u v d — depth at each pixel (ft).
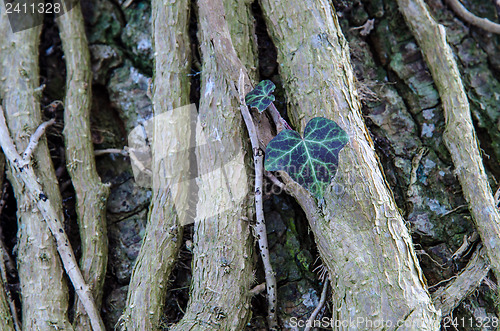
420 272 3.47
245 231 3.54
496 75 3.81
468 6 3.89
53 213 3.62
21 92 3.72
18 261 3.61
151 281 3.54
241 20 3.65
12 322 3.59
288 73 3.60
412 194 3.67
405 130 3.73
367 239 3.46
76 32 3.80
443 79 3.71
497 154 3.72
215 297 3.50
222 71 3.60
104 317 3.63
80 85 3.76
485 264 3.54
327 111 3.53
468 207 3.59
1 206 3.70
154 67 3.69
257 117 3.57
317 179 3.44
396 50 3.80
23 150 3.66
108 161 3.78
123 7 3.87
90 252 3.62
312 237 3.65
